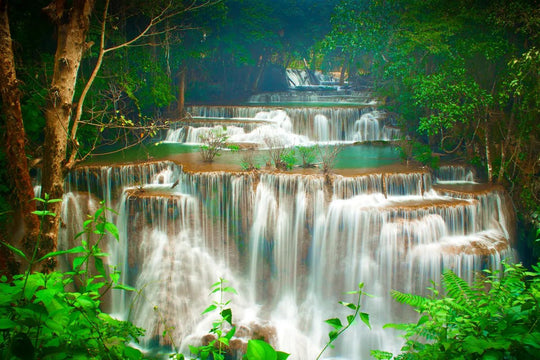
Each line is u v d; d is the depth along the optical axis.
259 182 12.70
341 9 19.50
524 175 14.09
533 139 14.02
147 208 12.40
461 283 4.10
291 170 13.51
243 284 12.76
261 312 12.24
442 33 15.21
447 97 14.47
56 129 7.39
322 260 12.45
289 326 11.90
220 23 22.02
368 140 19.77
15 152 7.10
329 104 24.98
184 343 11.34
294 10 25.94
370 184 12.91
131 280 12.60
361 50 20.62
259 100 26.75
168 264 12.21
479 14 14.85
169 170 14.36
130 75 17.59
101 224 2.92
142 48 18.44
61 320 2.39
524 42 14.79
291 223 12.58
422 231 11.70
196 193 12.73
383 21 18.11
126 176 13.52
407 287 11.72
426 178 13.44
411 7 16.61
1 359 2.11
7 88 6.89
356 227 11.98
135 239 12.48
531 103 13.88
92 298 2.76
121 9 16.56
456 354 2.94
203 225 12.71
